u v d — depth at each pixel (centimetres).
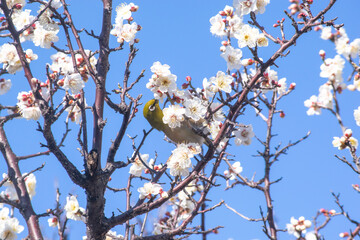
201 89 898
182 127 942
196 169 822
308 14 816
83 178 737
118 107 775
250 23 870
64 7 897
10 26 806
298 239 1067
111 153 778
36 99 720
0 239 884
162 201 825
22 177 873
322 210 1090
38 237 831
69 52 865
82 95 776
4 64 938
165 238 909
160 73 769
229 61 865
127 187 980
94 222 787
